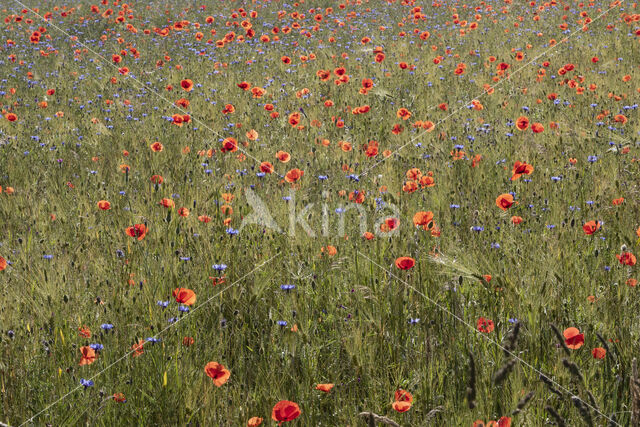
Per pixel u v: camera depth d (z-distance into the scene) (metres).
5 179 6.38
